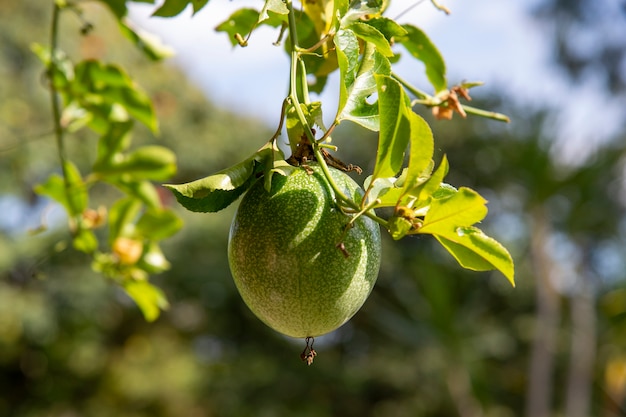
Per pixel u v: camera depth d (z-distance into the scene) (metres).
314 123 1.63
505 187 10.92
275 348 15.32
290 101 1.63
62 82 2.69
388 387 14.41
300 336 1.68
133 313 15.46
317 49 2.07
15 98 11.30
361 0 1.67
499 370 12.96
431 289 8.98
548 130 8.89
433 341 9.56
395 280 13.37
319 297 1.59
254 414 14.22
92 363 14.85
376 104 1.60
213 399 14.80
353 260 1.60
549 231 9.55
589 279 10.30
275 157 1.62
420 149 1.41
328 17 1.99
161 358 15.01
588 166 8.77
